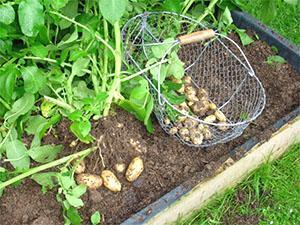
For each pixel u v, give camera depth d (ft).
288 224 3.54
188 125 3.51
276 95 3.92
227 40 4.17
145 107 3.37
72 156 3.17
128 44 3.68
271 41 4.22
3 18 2.81
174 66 3.47
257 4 4.75
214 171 3.37
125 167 3.31
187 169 3.42
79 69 3.24
